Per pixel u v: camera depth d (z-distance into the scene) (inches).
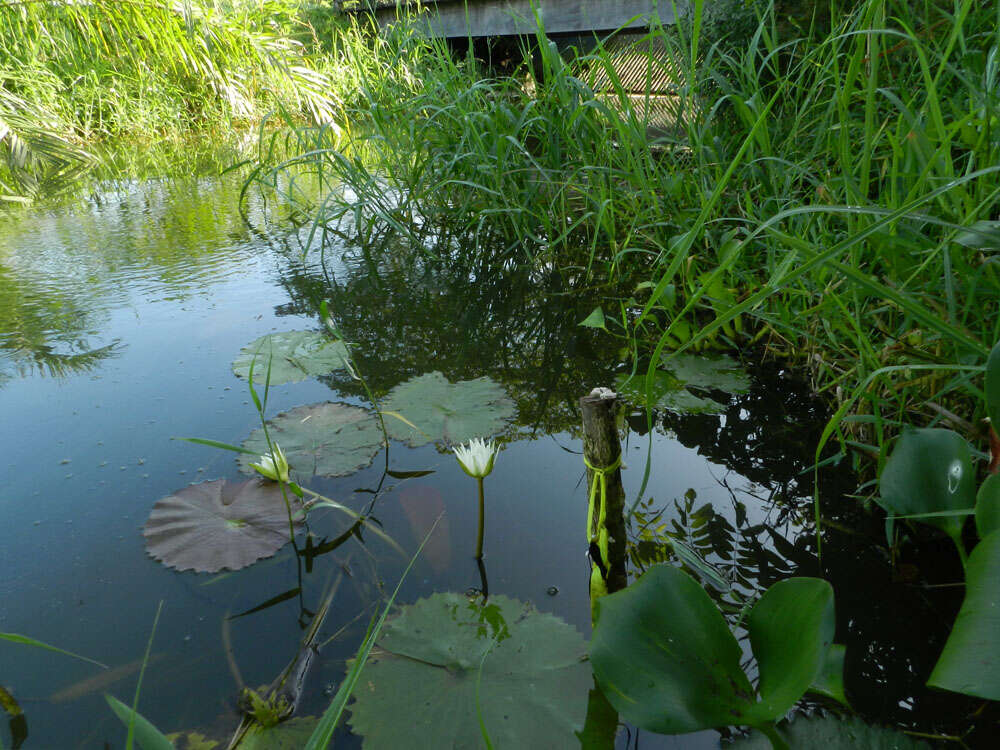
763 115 36.8
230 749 29.3
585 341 71.8
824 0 88.5
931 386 47.4
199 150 196.4
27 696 32.6
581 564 40.2
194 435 54.4
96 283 91.1
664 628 28.3
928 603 37.1
